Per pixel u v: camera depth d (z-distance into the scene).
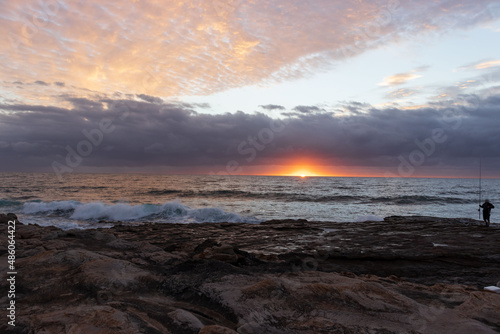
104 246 5.95
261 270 5.41
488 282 6.03
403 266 7.28
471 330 2.16
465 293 3.44
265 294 2.85
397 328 2.27
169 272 3.85
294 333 2.21
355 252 8.19
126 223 16.86
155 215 20.17
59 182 65.38
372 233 11.69
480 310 2.57
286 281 3.22
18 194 37.16
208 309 2.73
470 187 67.38
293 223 15.05
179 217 19.61
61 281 3.18
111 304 2.64
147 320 2.36
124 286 3.17
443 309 2.67
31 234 7.60
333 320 2.39
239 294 2.88
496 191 52.69
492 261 7.50
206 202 31.91
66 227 15.59
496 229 12.46
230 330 2.10
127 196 37.28
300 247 9.30
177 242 10.28
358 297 2.74
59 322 2.14
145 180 83.38
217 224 14.97
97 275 3.25
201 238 11.12
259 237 11.27
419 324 2.32
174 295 3.15
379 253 8.09
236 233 12.28
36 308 2.60
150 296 3.09
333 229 13.16
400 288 3.58
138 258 4.78
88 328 2.06
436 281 6.16
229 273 3.63
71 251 4.13
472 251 8.24
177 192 42.78
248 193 42.03
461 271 6.83
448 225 13.88
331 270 6.82
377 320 2.39
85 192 41.66
